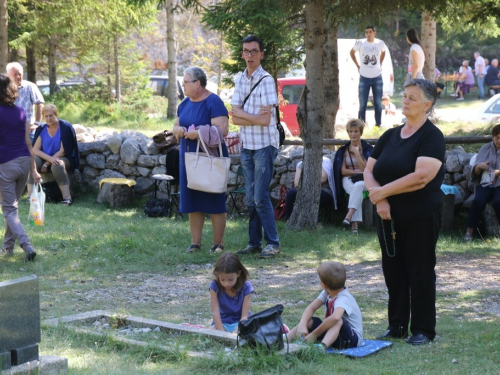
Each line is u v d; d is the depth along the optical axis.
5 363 4.24
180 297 7.63
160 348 5.07
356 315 5.63
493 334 5.95
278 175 12.60
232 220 11.99
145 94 28.95
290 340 5.62
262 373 4.69
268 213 9.45
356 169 11.41
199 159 9.12
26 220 11.25
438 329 6.18
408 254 5.69
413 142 5.55
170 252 9.51
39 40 23.45
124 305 7.22
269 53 13.44
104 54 30.47
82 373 4.53
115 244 9.77
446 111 27.91
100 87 27.72
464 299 7.45
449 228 11.55
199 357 4.93
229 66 14.11
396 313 5.93
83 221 11.56
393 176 5.58
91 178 13.94
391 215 5.64
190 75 9.16
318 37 10.62
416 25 42.81
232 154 12.84
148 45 40.28
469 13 12.20
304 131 10.89
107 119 22.09
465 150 12.92
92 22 20.84
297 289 7.92
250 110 9.11
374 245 10.22
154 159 13.45
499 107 20.25
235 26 10.57
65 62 30.94
